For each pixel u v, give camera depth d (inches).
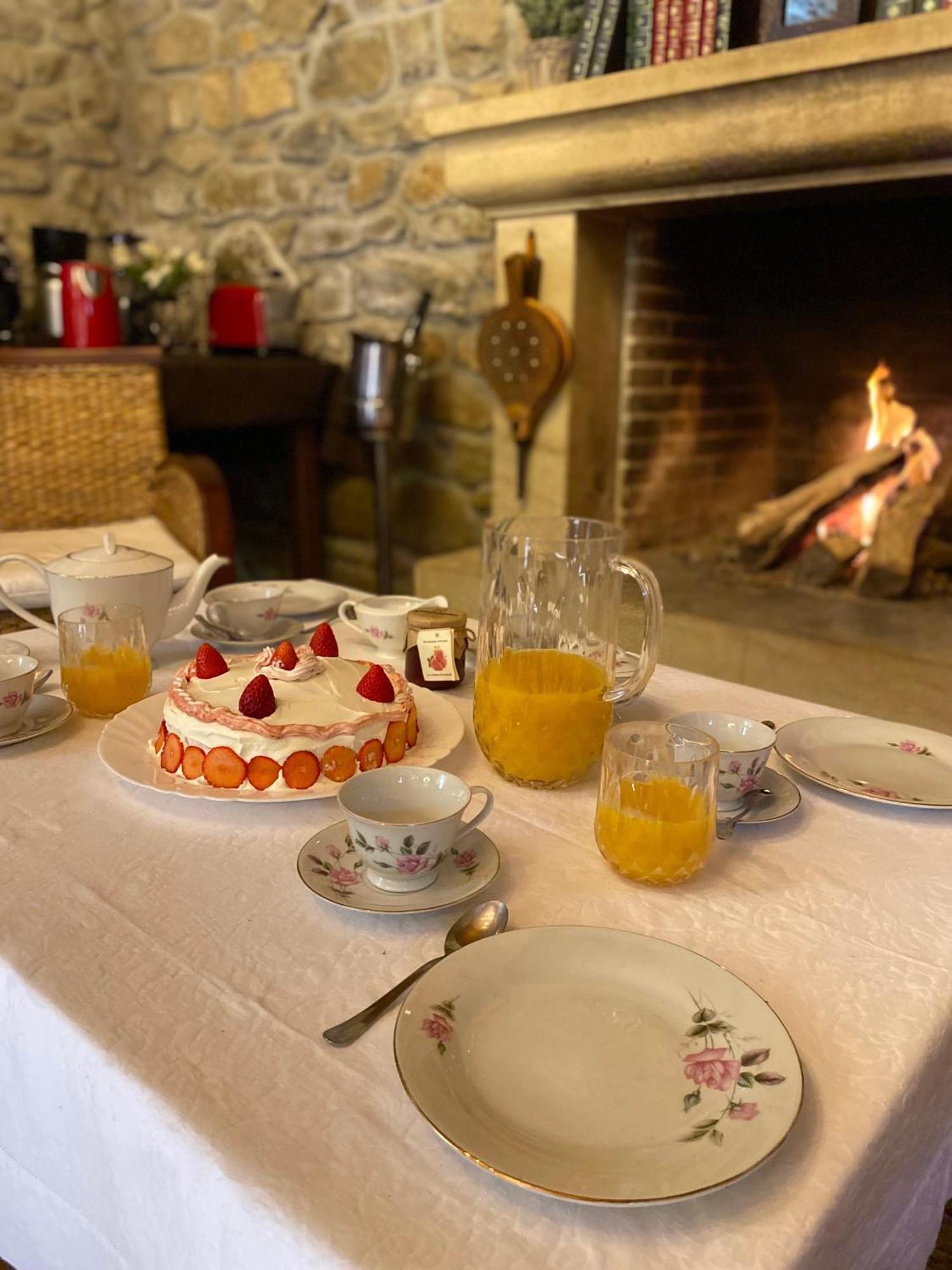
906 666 72.1
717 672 82.4
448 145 91.6
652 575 31.4
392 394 100.7
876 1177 18.2
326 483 122.8
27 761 32.6
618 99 76.9
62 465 80.7
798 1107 17.3
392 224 107.9
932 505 87.4
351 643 43.9
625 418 97.5
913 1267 22.4
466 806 25.1
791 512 94.3
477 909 23.9
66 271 89.7
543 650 30.8
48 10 118.0
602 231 90.4
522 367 92.7
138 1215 18.8
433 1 97.9
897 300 92.4
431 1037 19.0
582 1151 16.8
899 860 27.4
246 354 109.2
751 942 23.3
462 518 110.6
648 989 20.8
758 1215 16.1
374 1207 16.0
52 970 21.6
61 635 35.9
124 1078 18.6
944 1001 21.3
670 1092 18.2
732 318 103.7
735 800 29.4
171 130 124.5
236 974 21.7
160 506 78.2
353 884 24.8
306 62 109.7
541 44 83.2
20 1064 21.4
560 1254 15.3
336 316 115.4
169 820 28.7
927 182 71.4
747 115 72.0
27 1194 22.5
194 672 32.4
